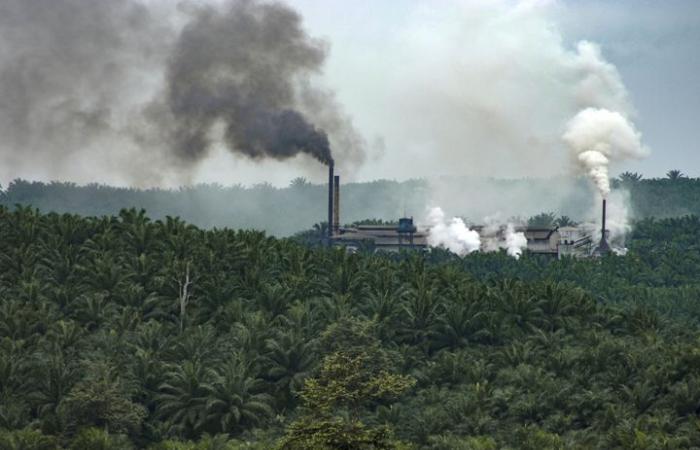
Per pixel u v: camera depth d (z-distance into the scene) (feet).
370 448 550.36
